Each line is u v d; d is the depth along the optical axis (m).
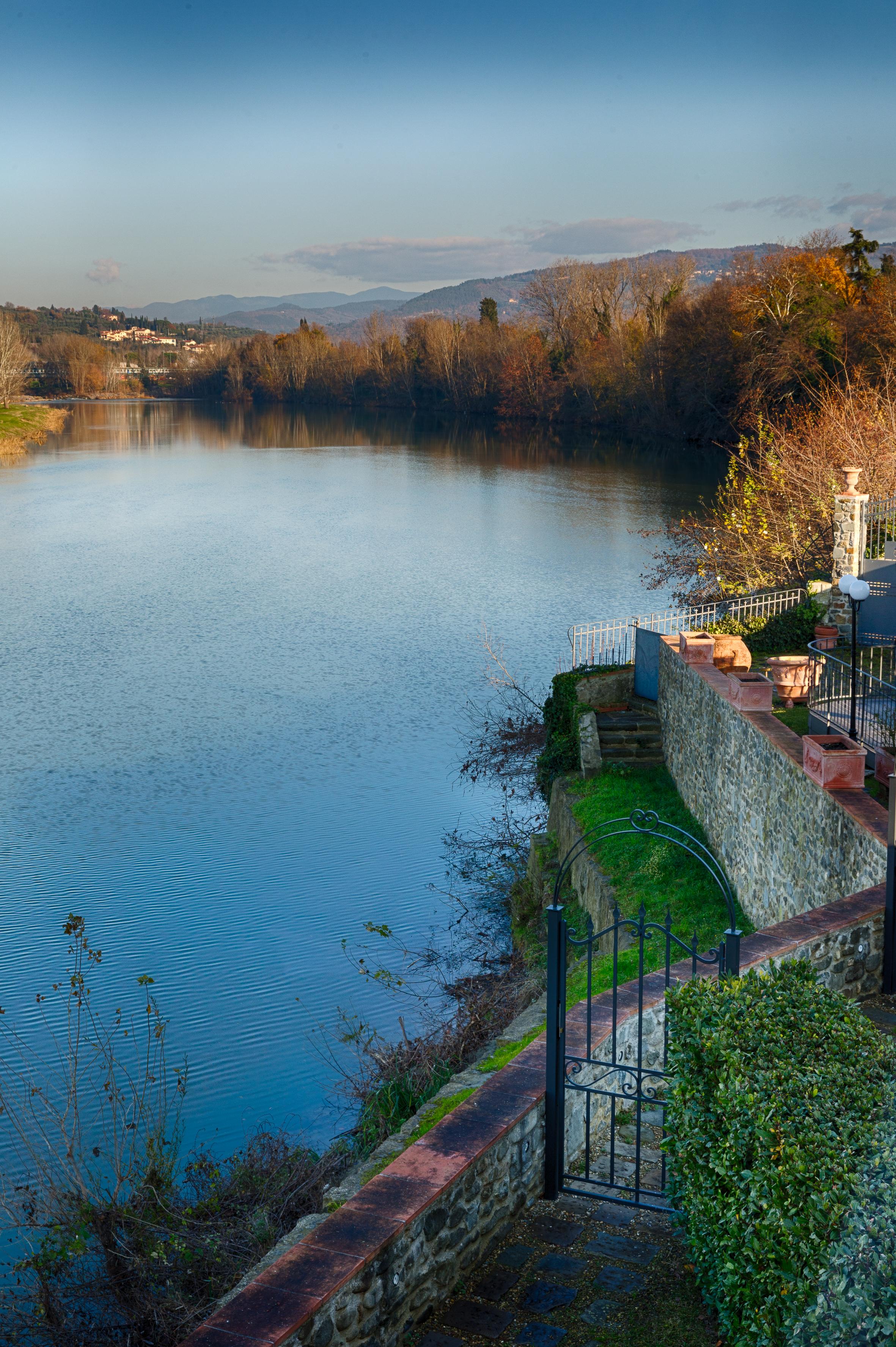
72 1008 16.84
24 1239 8.88
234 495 79.06
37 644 39.31
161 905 20.39
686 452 89.81
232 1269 8.59
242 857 22.45
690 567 36.03
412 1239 5.42
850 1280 4.10
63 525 66.88
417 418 151.62
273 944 18.97
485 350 142.75
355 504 72.56
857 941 8.90
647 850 17.47
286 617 42.78
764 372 64.19
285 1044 15.62
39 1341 8.20
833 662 16.88
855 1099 4.87
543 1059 6.97
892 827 8.75
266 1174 10.59
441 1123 6.22
